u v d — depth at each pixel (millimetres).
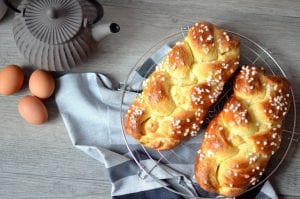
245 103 876
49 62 934
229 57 892
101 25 899
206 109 893
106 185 970
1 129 977
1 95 982
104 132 981
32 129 980
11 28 1004
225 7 1029
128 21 1020
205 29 887
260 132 863
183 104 884
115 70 1008
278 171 968
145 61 997
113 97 991
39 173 968
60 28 890
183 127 885
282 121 902
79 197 964
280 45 1017
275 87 880
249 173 857
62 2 898
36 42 902
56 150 976
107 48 1011
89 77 993
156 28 1021
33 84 932
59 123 986
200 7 1028
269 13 1028
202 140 968
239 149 862
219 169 875
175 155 970
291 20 1027
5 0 905
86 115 981
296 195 962
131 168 957
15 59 997
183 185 956
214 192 904
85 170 972
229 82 969
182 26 1022
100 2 1019
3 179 962
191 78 884
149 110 896
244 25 1023
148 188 957
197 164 892
